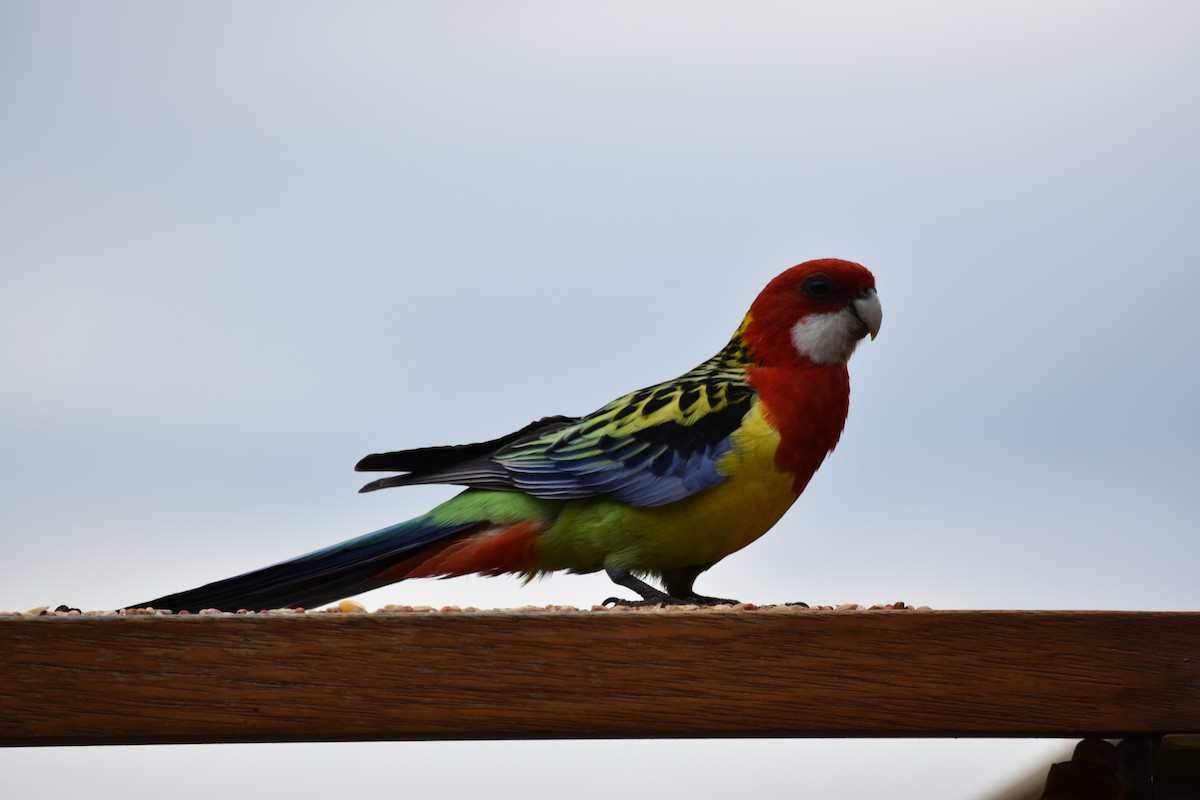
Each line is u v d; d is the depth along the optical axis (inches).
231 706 216.2
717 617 232.5
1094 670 239.3
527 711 225.0
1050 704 237.9
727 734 230.2
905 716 234.8
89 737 211.6
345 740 223.8
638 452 351.6
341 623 221.6
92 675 212.8
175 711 214.7
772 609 241.8
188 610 331.9
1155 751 247.6
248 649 218.1
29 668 211.5
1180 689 239.9
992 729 237.3
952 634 238.1
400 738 223.9
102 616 217.8
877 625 236.2
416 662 223.0
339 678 220.1
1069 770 251.1
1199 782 264.1
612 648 228.5
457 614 226.1
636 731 227.8
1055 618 239.8
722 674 231.0
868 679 234.8
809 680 233.3
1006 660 238.5
